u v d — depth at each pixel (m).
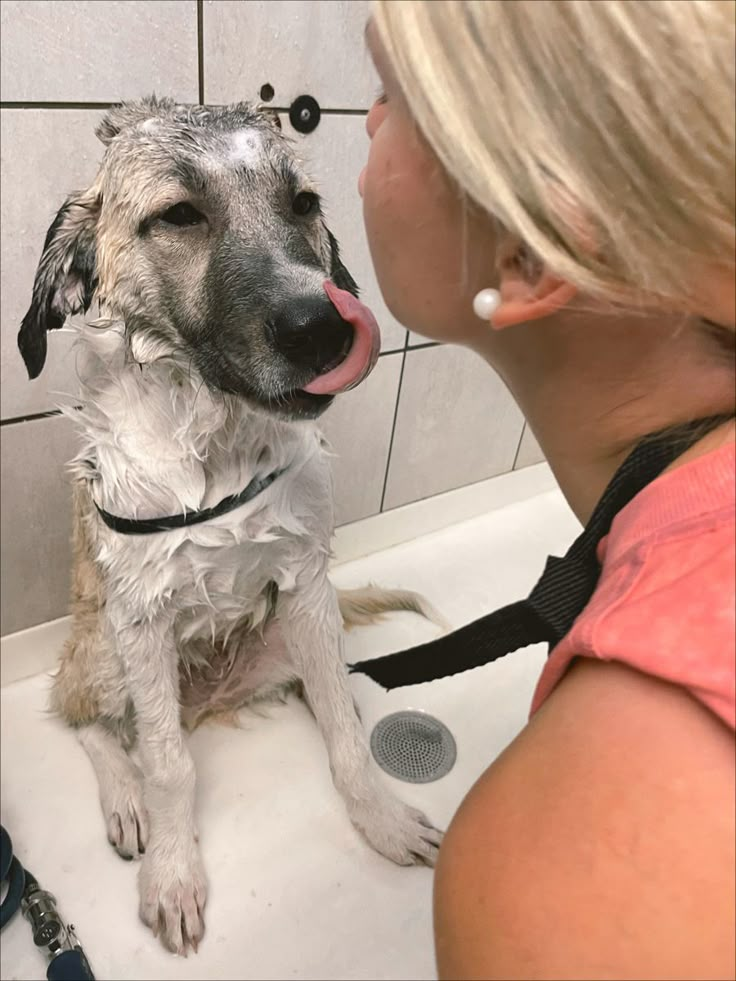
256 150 0.91
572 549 0.50
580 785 0.34
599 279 0.39
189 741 1.35
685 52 0.33
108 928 1.10
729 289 0.38
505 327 0.50
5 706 1.41
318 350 0.81
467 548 1.86
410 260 0.50
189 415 0.92
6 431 1.23
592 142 0.36
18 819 1.23
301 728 1.39
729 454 0.40
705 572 0.36
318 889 1.15
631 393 0.48
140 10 1.06
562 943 0.33
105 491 0.97
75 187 1.13
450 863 0.38
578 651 0.37
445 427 1.77
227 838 1.21
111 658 1.12
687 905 0.32
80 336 0.97
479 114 0.37
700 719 0.33
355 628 1.58
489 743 1.38
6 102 1.03
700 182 0.35
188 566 1.00
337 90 1.28
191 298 0.90
